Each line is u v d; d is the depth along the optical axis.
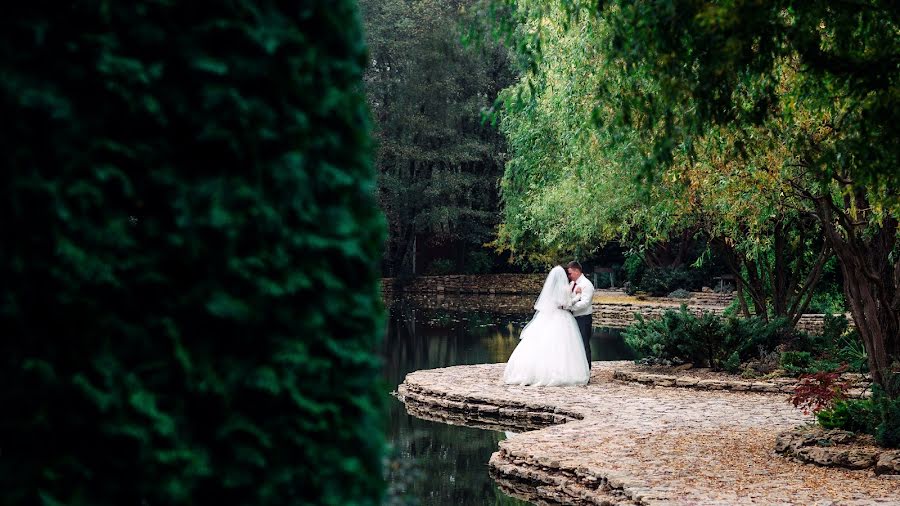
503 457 10.67
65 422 3.00
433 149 51.50
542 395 15.14
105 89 3.03
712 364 17.48
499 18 7.95
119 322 3.06
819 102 8.50
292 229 3.38
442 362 21.77
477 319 35.16
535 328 16.69
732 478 8.77
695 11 6.73
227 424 3.26
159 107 3.12
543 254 42.62
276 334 3.36
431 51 48.91
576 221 19.95
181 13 3.20
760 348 17.38
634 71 7.86
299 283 3.34
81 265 2.93
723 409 13.59
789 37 7.15
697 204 16.06
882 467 8.87
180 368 3.18
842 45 7.54
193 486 3.18
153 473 3.09
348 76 3.56
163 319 3.13
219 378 3.27
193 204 3.20
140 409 3.04
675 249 42.44
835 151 7.64
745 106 9.21
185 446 3.19
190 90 3.21
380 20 50.00
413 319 35.12
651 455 10.00
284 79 3.35
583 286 17.06
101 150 3.03
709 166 12.66
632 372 17.19
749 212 14.44
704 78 6.89
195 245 3.18
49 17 2.98
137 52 3.12
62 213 2.91
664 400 14.60
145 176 3.13
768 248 17.94
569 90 12.94
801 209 14.09
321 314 3.44
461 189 50.78
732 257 20.50
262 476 3.33
